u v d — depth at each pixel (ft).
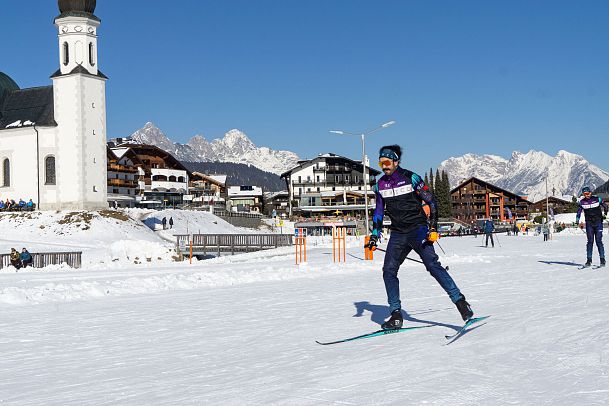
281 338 24.93
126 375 19.11
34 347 25.79
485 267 65.67
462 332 21.76
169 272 86.53
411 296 39.55
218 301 42.06
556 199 592.60
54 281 72.74
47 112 238.27
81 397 16.31
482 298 35.37
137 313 36.78
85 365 21.31
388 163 24.53
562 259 77.00
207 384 16.97
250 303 39.93
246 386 16.26
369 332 25.27
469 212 526.98
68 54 234.58
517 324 22.04
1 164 241.55
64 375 19.67
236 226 339.16
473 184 527.40
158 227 254.68
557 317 23.04
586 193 58.85
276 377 17.13
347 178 464.24
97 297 48.24
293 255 127.54
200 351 23.00
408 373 16.17
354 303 37.35
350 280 57.82
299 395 14.71
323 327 27.43
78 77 230.48
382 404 13.41
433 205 24.07
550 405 12.67
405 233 24.73
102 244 195.93
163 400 15.35
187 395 15.72
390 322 24.21
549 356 16.89
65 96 232.94
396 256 24.85
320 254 125.08
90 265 121.29
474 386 14.43
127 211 263.49
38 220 214.90
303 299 41.09
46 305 42.86
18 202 238.07
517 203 530.68
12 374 20.25
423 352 18.78
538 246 130.21
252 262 106.93
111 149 338.75
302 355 20.54
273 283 57.31
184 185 440.45
